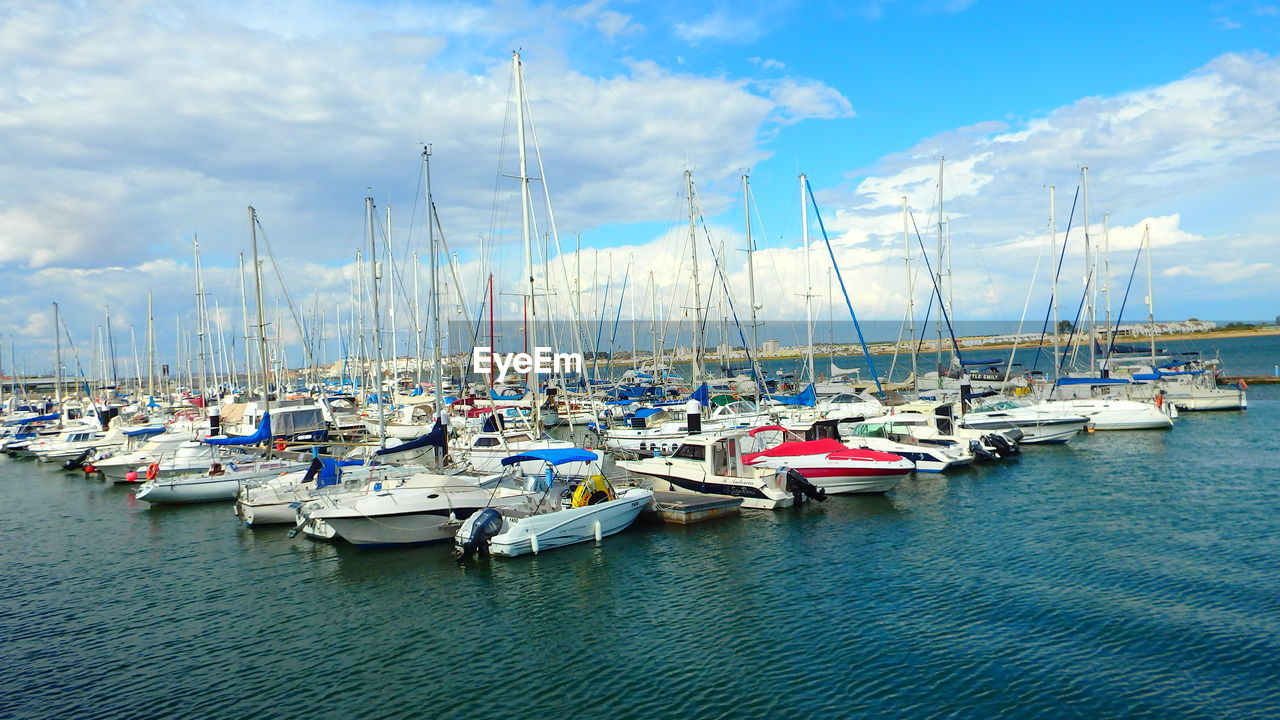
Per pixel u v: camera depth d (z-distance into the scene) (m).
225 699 14.62
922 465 35.03
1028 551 22.23
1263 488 29.36
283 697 14.60
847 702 13.68
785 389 64.44
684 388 66.94
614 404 55.19
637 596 19.50
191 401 71.88
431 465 30.09
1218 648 15.29
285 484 29.03
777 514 27.61
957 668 14.83
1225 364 112.06
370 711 13.92
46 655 16.98
